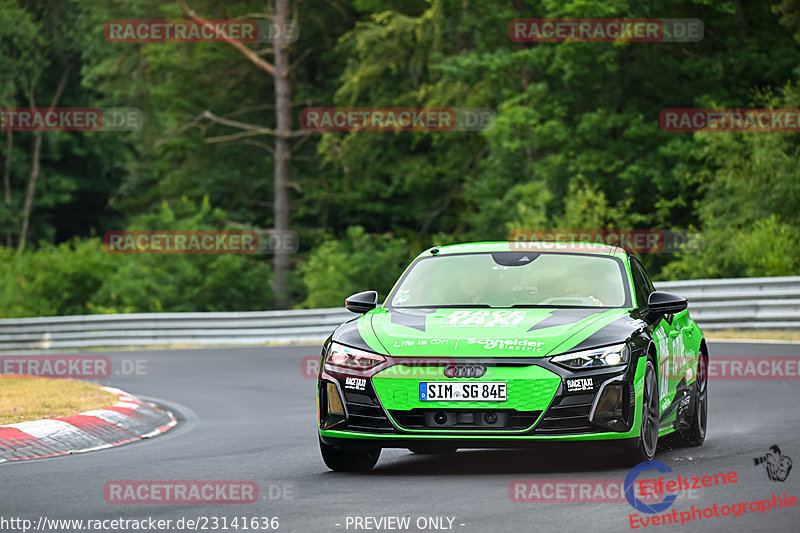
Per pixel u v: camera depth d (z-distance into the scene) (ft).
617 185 415.44
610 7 394.52
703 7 422.41
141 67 575.38
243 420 156.87
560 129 409.08
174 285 421.59
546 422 94.02
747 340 245.04
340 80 502.38
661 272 382.42
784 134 359.05
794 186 340.39
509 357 95.04
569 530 72.49
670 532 71.15
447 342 96.84
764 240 312.50
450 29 465.88
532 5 453.58
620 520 75.10
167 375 233.35
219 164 551.59
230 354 283.38
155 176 572.51
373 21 505.66
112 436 138.00
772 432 121.49
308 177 545.03
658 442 117.50
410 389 95.96
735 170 352.69
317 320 322.55
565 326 98.43
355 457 103.76
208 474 103.76
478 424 95.04
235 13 539.70
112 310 423.64
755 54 413.18
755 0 426.92
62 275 468.75
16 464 114.52
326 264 418.72
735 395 160.56
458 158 491.31
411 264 116.67
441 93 451.94
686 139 408.46
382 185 514.68
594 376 94.68
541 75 447.01
